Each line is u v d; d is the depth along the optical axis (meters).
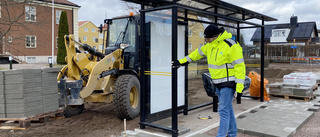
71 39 5.46
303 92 7.35
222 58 3.63
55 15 28.69
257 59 8.35
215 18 6.34
